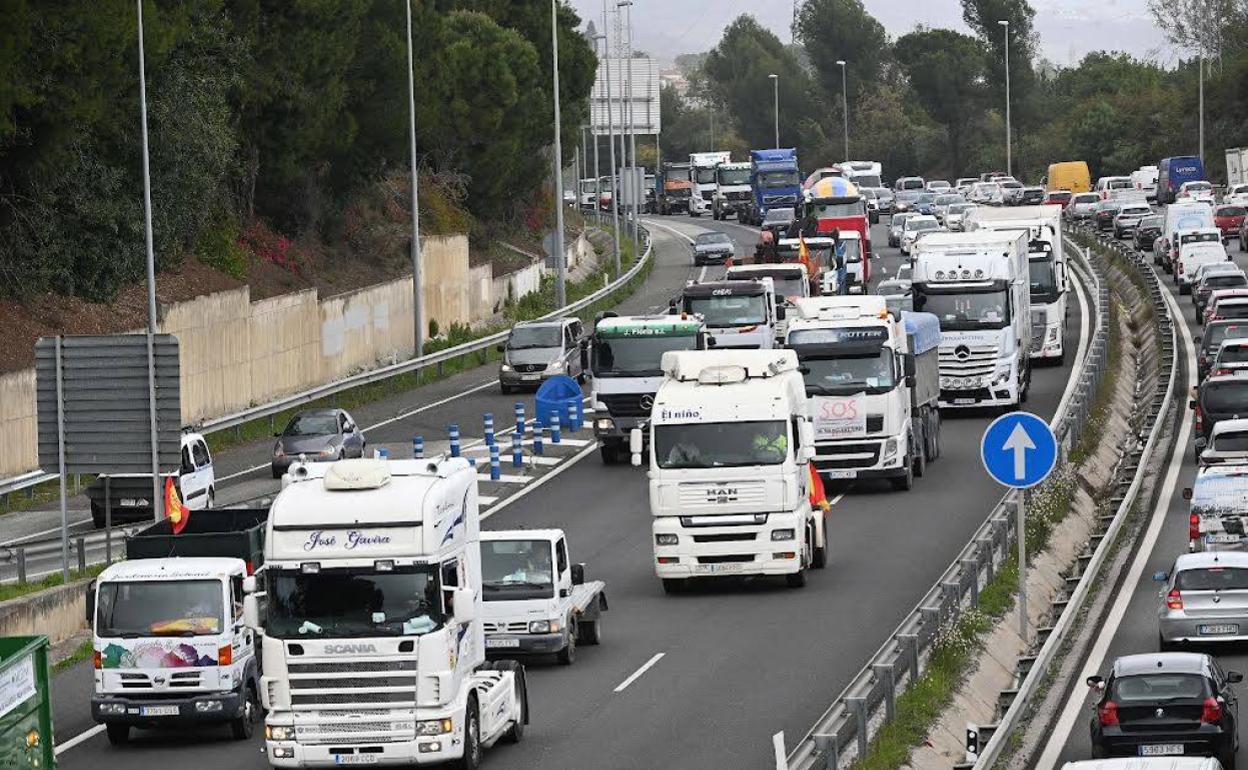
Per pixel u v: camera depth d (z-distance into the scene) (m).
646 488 111.75
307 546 53.88
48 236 133.25
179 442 86.06
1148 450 112.62
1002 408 136.25
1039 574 83.44
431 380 167.50
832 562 89.19
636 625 77.25
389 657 53.34
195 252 154.25
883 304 108.88
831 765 45.81
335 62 169.75
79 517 106.81
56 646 76.44
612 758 55.88
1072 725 60.72
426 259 194.75
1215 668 56.91
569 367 142.50
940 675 61.38
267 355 152.00
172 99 142.62
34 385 118.50
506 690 57.62
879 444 106.25
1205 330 142.62
